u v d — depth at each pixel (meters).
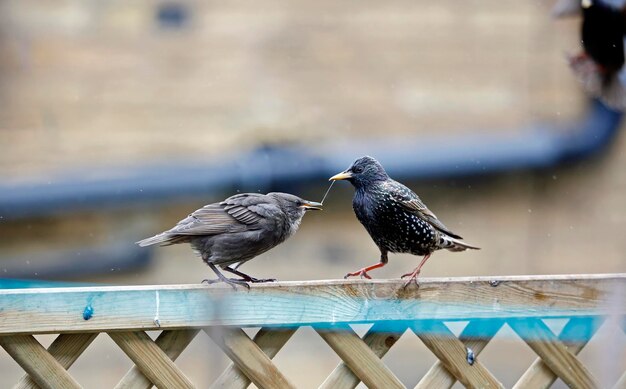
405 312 5.10
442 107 15.55
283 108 15.14
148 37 15.04
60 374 4.71
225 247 5.74
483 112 15.59
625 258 15.22
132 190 13.70
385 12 15.49
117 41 14.97
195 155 14.73
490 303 5.20
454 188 15.00
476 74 15.62
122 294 4.75
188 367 10.16
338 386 5.04
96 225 13.66
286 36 15.35
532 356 11.59
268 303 4.95
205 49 15.16
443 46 15.61
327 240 14.21
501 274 14.97
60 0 14.79
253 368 4.90
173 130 14.84
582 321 5.37
